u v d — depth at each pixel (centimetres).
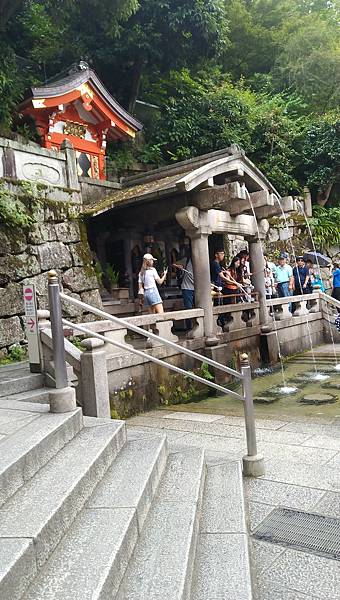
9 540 194
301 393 794
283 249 1683
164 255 1261
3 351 711
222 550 269
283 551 285
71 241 896
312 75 2173
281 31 2331
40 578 194
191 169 1004
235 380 917
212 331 876
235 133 1716
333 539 296
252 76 2370
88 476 270
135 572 225
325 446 472
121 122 1382
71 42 1627
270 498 356
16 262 776
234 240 1530
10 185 812
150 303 831
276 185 1894
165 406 726
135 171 1625
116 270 1168
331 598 240
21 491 243
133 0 1273
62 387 362
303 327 1268
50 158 924
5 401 410
